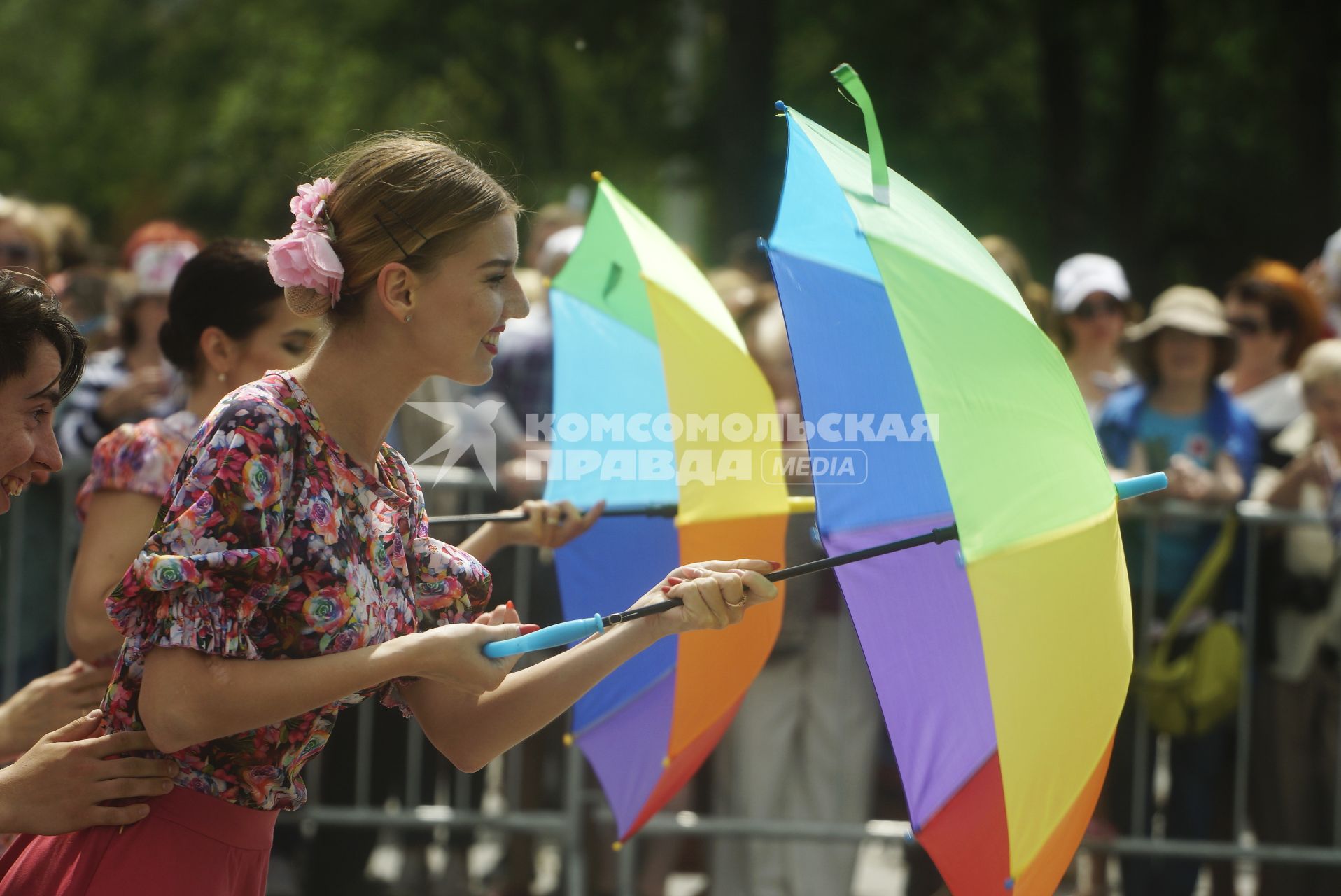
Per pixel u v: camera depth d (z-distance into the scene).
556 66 49.16
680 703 7.98
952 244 6.12
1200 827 12.02
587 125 49.00
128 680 5.54
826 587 11.62
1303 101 38.88
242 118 55.50
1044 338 6.15
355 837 12.76
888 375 5.93
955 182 43.88
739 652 7.84
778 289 5.75
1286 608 11.80
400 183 5.43
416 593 6.02
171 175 62.59
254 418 5.26
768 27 34.69
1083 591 5.62
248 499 5.16
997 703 5.39
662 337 8.09
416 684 6.05
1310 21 38.62
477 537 8.11
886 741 12.45
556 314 8.47
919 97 43.06
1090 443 6.02
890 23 41.44
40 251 13.25
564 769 12.96
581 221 15.45
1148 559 11.89
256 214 56.09
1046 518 5.56
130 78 67.38
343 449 5.59
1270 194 47.78
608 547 8.21
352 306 5.56
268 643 5.32
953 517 6.19
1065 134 39.88
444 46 48.84
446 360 5.54
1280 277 13.96
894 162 42.31
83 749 5.48
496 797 14.72
